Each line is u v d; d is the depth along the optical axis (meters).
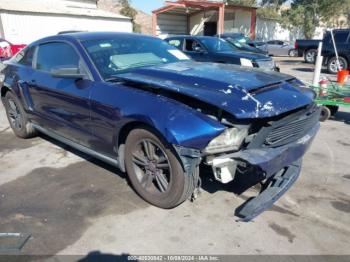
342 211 3.00
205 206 3.07
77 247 2.56
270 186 3.13
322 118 6.00
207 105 2.71
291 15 31.16
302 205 3.10
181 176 2.74
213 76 3.02
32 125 4.80
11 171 3.92
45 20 22.44
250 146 2.66
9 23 20.59
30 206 3.14
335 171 3.83
